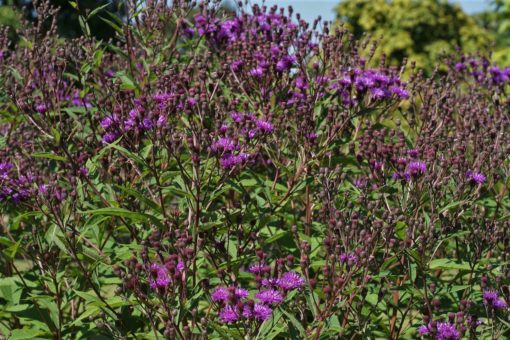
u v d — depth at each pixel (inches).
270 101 56.7
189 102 45.7
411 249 44.7
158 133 46.1
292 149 53.4
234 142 46.0
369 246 43.1
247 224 51.1
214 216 47.9
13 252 47.9
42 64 52.9
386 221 46.4
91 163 48.4
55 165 55.6
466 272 48.8
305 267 43.0
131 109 48.9
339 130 50.6
